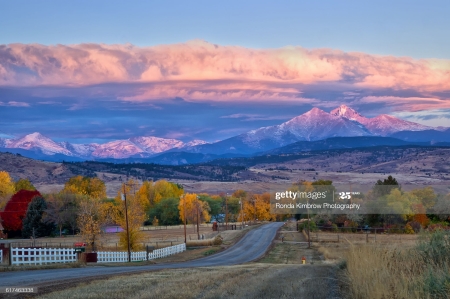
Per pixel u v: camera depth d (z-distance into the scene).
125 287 23.69
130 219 69.44
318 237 82.44
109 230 109.12
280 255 66.75
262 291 22.17
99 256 50.16
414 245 24.94
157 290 22.42
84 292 21.89
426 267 20.75
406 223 75.81
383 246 28.00
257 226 118.00
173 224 135.50
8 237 109.38
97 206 73.56
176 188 152.50
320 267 36.12
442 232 23.61
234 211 148.75
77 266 41.84
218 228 113.62
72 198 107.94
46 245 76.12
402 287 18.09
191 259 62.22
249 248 77.94
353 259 24.92
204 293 21.75
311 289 22.66
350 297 20.23
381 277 19.62
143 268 40.91
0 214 107.75
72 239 94.88
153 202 142.00
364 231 80.12
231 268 38.50
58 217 105.88
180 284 24.83
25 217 105.38
